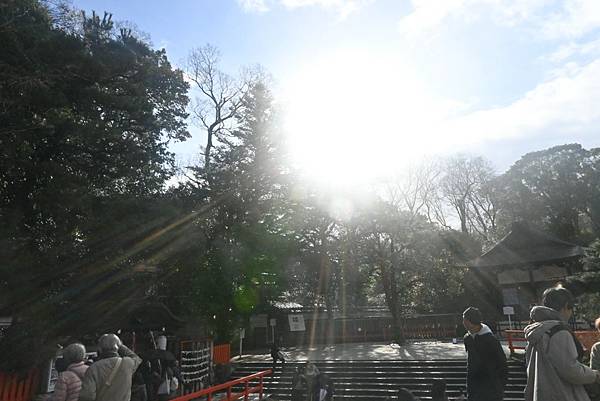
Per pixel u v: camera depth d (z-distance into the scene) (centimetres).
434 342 3294
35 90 1354
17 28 1392
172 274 2109
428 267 3234
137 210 1669
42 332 1245
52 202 1420
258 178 2886
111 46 1719
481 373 537
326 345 3597
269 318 3822
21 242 1380
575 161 5275
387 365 2261
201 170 2717
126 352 584
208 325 2559
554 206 5341
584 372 361
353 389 2080
